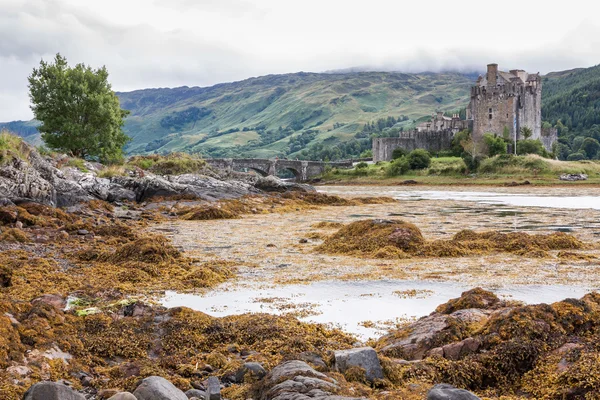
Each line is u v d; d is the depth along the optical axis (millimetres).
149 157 87125
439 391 7941
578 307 11188
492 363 10109
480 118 159750
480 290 14000
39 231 29109
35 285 17609
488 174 130625
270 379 9133
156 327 12688
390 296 17594
